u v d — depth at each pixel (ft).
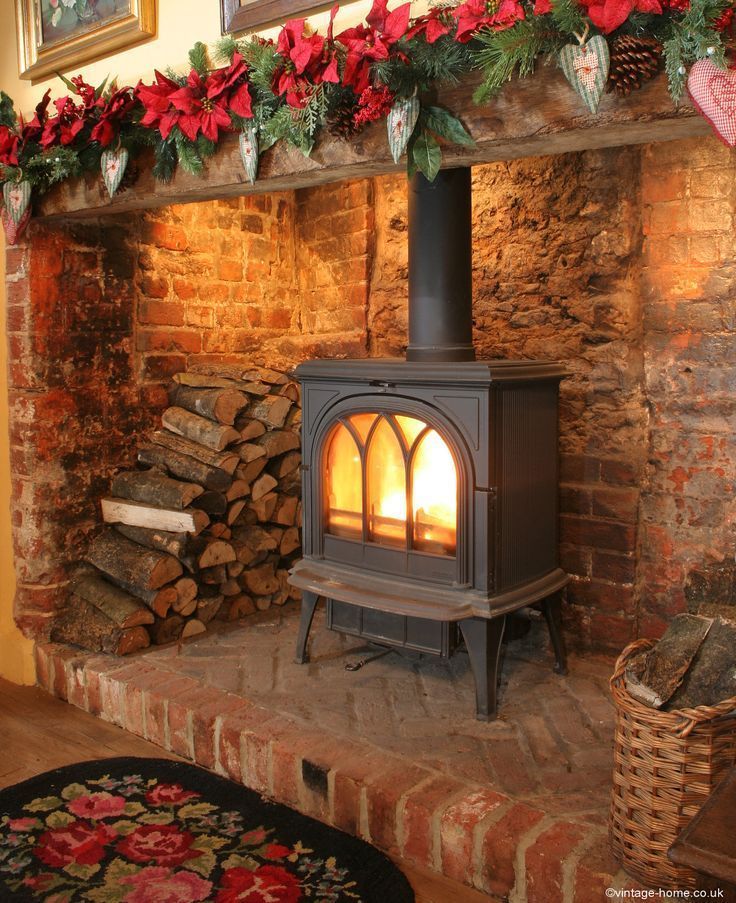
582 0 5.16
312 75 6.53
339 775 7.08
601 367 9.11
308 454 9.01
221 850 6.86
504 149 6.24
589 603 9.37
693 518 8.61
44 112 8.80
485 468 7.68
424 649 8.47
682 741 5.47
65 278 10.00
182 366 11.32
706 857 3.59
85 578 10.42
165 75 8.26
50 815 7.38
